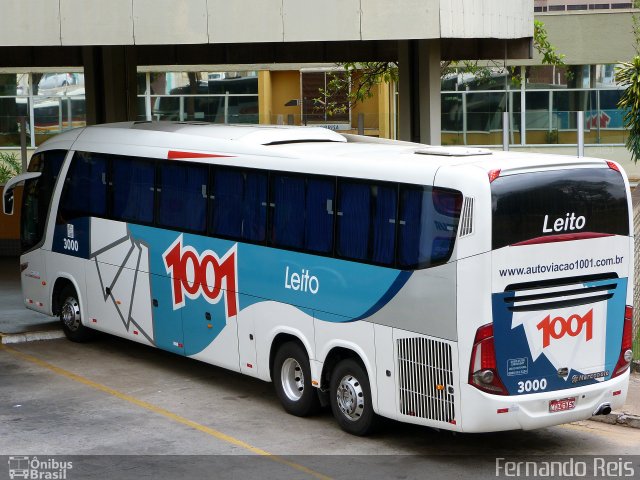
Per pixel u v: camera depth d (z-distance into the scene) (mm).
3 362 19344
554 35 48969
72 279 20438
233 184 16422
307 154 15188
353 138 17734
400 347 13633
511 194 12805
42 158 21281
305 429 15023
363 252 14148
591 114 49188
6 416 15703
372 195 14031
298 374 15656
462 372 12844
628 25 48375
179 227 17594
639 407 15523
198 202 17172
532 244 12945
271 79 50375
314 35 20312
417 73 23859
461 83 49062
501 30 22328
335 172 14594
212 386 17625
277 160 15633
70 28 20625
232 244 16438
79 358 19672
